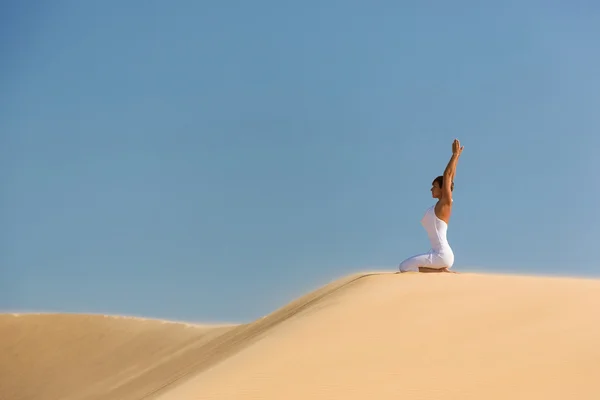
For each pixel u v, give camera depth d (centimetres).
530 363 1205
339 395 1173
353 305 1566
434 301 1527
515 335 1318
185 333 4378
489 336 1325
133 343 4556
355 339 1389
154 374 2969
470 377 1182
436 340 1336
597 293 1523
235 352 1709
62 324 5019
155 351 4394
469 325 1384
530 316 1398
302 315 1659
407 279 1695
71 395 4069
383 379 1209
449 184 1780
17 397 4319
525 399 1103
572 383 1134
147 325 4831
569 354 1223
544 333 1313
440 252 1778
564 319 1369
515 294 1528
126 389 2908
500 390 1134
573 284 1616
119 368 4156
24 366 4588
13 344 4831
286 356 1362
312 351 1366
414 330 1392
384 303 1549
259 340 1611
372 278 1762
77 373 4403
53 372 4459
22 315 5181
